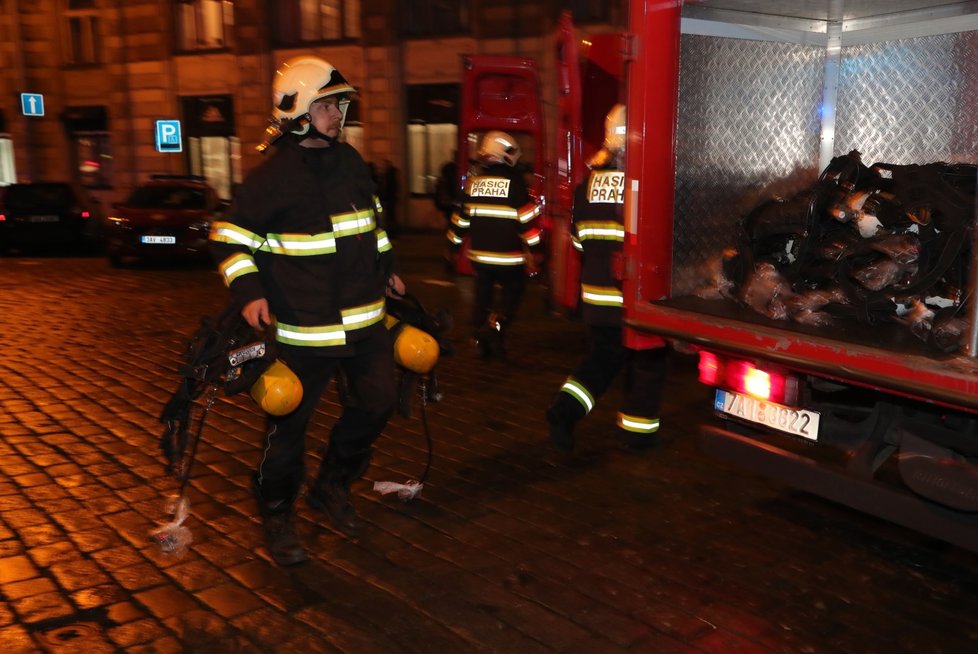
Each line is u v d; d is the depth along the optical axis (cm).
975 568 374
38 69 2647
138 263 1482
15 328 924
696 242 438
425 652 308
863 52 496
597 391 489
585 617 332
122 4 2488
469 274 1059
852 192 388
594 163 489
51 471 488
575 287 729
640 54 409
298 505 438
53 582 359
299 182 338
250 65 2306
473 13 1969
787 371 389
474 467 494
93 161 2681
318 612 336
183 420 365
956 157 470
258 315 329
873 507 365
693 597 348
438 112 2077
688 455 511
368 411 372
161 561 378
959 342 310
